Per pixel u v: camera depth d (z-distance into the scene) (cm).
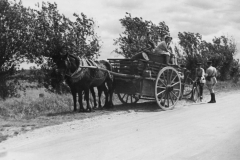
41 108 1084
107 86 1205
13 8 1109
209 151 541
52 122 872
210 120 830
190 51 2236
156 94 1098
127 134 696
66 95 1291
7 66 1142
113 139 652
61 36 1202
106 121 883
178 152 541
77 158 529
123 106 1216
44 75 1229
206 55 2277
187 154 528
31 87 1220
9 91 1111
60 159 527
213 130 702
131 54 1591
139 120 882
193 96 1354
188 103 1291
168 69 1150
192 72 2206
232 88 2112
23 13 1134
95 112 1055
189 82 1407
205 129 716
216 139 620
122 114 1006
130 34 1627
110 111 1078
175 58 1255
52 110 1098
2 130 771
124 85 1154
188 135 662
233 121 804
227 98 1455
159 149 563
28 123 858
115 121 880
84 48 1288
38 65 1216
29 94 1167
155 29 1648
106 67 1148
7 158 539
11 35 1096
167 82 1149
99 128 781
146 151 554
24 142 655
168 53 1177
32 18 1167
